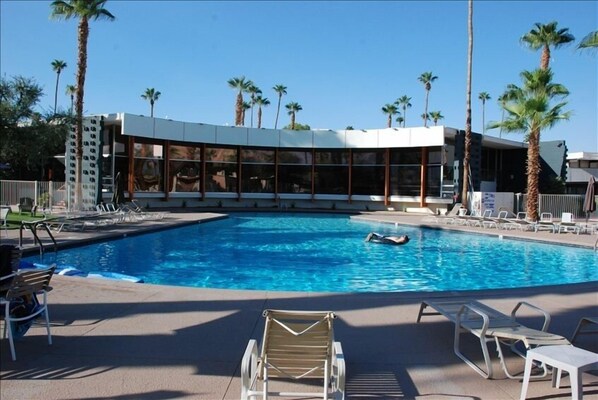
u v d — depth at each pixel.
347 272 12.37
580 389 3.47
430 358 4.91
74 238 14.30
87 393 3.90
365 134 32.88
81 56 24.02
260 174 34.94
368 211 32.72
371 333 5.69
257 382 4.14
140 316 6.20
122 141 29.17
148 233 17.59
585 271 12.88
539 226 20.11
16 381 4.12
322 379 4.28
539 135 22.44
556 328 6.06
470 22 27.17
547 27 24.56
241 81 61.59
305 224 24.27
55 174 30.98
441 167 31.03
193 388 4.04
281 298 7.25
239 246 16.42
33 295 5.40
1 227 15.88
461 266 13.41
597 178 39.75
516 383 4.32
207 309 6.57
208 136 32.03
